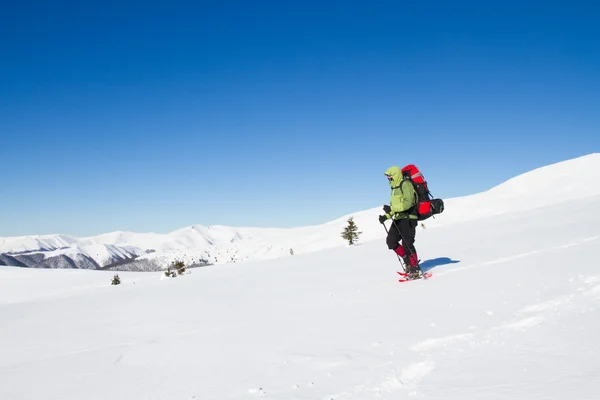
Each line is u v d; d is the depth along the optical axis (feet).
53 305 29.63
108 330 19.24
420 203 25.38
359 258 45.37
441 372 9.84
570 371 8.73
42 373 13.14
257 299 24.56
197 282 38.29
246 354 13.38
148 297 29.63
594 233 37.37
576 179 276.62
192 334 16.93
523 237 41.63
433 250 40.96
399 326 14.83
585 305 14.40
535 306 15.19
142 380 11.81
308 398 9.31
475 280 22.27
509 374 9.02
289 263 53.11
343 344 13.35
